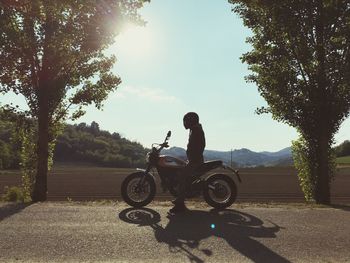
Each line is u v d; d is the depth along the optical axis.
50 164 15.65
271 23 13.73
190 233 7.98
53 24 13.86
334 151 14.23
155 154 10.53
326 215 9.88
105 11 12.77
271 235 7.90
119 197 29.61
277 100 14.12
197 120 10.37
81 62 15.16
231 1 14.31
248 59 14.19
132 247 7.06
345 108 13.55
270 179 47.81
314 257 6.60
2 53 13.55
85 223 8.70
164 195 27.70
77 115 15.57
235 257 6.56
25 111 14.91
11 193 15.89
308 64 13.52
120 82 15.78
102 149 174.38
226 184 10.84
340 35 13.06
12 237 7.61
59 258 6.48
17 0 11.16
